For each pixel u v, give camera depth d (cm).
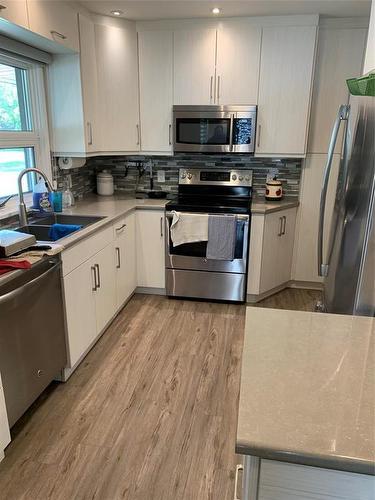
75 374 247
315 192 362
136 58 337
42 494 165
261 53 322
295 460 69
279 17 312
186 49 329
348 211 161
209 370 252
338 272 171
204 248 338
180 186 385
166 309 340
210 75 332
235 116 329
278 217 346
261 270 346
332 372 93
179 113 337
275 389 86
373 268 129
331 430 74
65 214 298
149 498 164
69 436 197
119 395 228
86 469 177
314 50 316
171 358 265
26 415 211
